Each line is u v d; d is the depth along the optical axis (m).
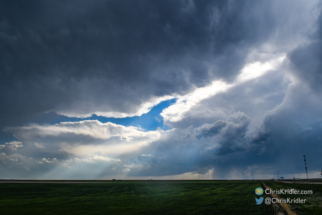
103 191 80.50
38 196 67.00
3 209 44.34
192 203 49.75
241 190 77.69
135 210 42.28
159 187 96.19
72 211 41.91
